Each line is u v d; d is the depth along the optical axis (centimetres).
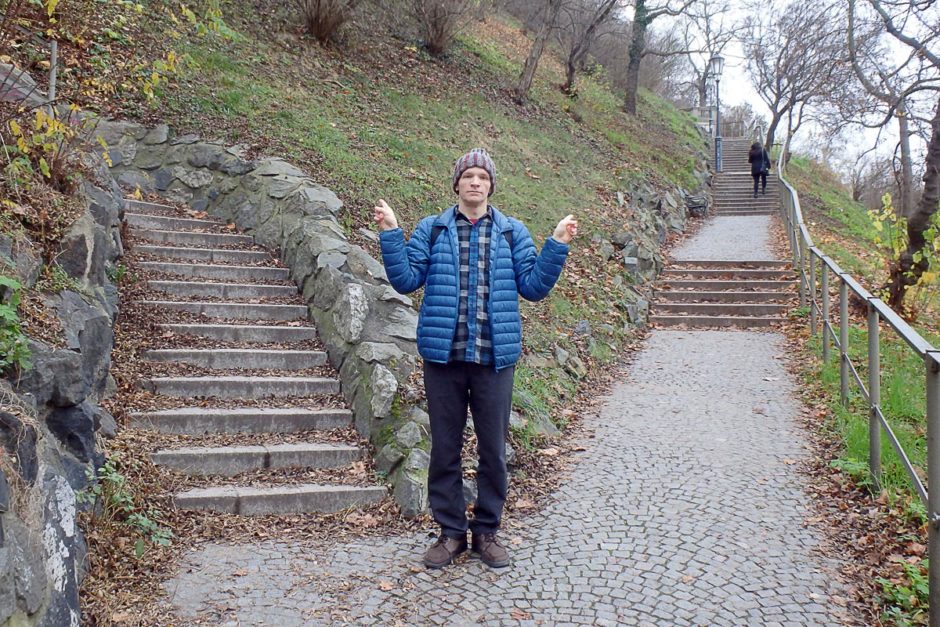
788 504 458
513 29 2727
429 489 390
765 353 875
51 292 442
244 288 700
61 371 367
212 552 388
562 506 464
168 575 359
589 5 2344
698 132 3016
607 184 1509
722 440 581
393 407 516
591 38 2275
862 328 922
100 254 539
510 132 1515
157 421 498
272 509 443
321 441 517
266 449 488
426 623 327
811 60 2197
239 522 427
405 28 1784
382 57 1555
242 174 870
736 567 380
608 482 502
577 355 819
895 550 390
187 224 809
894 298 993
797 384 734
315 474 484
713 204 2167
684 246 1508
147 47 991
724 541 409
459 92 1577
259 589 351
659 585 362
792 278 1184
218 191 873
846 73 1245
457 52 1870
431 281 378
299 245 747
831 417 613
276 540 409
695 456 547
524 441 559
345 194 866
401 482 461
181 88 980
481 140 1387
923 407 596
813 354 827
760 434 592
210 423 513
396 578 367
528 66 1756
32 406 321
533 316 852
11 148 461
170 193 870
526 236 392
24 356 339
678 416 651
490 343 372
